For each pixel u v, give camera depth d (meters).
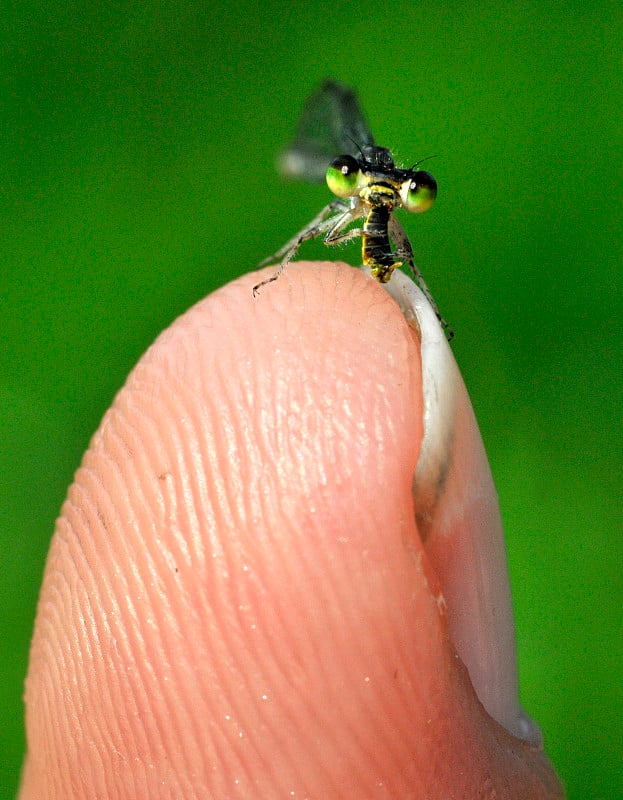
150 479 0.10
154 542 0.10
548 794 0.10
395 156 0.11
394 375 0.10
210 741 0.10
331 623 0.10
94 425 0.13
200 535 0.10
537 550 0.13
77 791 0.10
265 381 0.10
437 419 0.10
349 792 0.10
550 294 0.13
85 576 0.10
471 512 0.10
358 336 0.10
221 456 0.10
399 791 0.10
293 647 0.10
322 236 0.11
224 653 0.10
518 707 0.10
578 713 0.12
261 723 0.10
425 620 0.10
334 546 0.10
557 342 0.13
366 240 0.10
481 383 0.13
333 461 0.10
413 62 0.15
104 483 0.10
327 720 0.10
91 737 0.10
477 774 0.10
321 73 0.15
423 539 0.10
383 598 0.10
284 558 0.10
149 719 0.10
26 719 0.10
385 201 0.10
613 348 0.13
